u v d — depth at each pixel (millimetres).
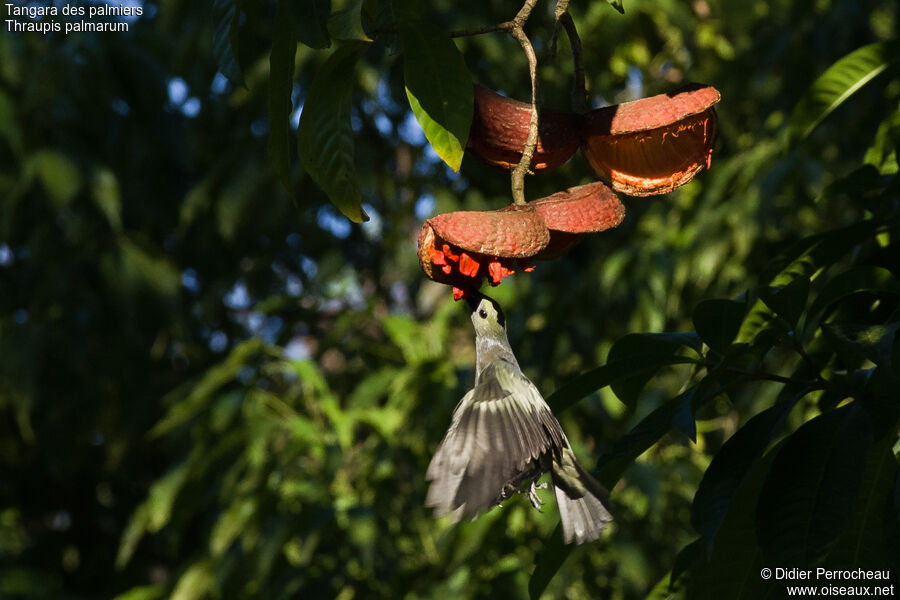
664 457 9883
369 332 11852
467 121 3018
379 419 8641
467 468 3023
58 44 10562
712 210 9844
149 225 11719
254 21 3346
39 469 12500
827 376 4117
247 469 8992
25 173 10164
